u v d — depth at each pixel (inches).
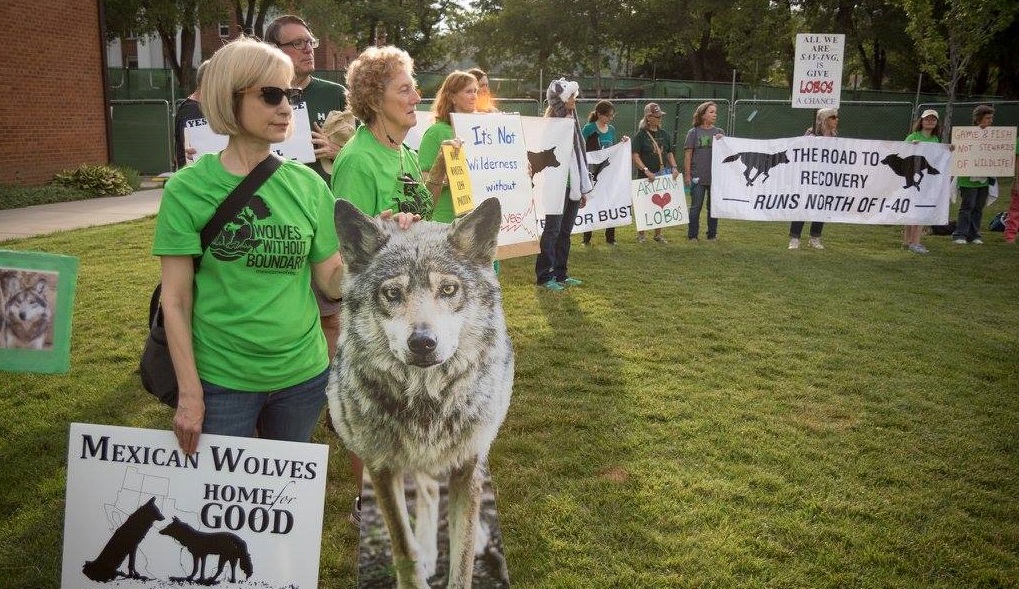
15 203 516.7
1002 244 418.6
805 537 121.3
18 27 567.8
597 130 393.4
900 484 139.9
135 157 810.2
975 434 162.7
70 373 191.2
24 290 89.8
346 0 1662.2
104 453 84.3
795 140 392.8
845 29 1423.5
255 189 84.2
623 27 1578.5
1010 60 1235.2
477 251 85.7
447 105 182.5
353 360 85.7
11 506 127.9
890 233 471.2
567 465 144.3
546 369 200.4
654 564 113.0
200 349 86.0
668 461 146.9
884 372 202.7
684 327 242.1
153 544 84.8
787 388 189.2
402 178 116.9
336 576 111.7
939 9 771.4
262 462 84.6
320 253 92.7
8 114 563.5
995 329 246.4
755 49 1371.8
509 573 110.7
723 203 405.1
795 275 329.1
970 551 118.3
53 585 107.1
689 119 836.0
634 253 382.9
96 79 655.1
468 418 85.0
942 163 386.6
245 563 85.3
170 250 81.8
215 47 1779.0
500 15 1736.0
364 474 85.4
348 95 117.8
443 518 85.8
